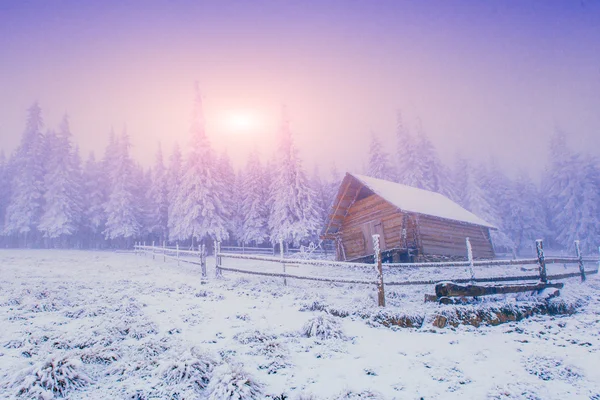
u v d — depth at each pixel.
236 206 50.81
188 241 50.53
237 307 8.87
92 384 4.26
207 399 3.91
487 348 5.60
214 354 5.20
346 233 26.25
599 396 3.96
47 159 48.47
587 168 48.47
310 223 39.56
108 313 7.82
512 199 54.03
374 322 7.08
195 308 8.66
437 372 4.71
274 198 43.69
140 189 57.31
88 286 11.90
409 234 21.56
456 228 24.80
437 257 22.05
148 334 6.33
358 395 4.00
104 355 4.98
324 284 13.83
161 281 14.09
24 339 5.68
